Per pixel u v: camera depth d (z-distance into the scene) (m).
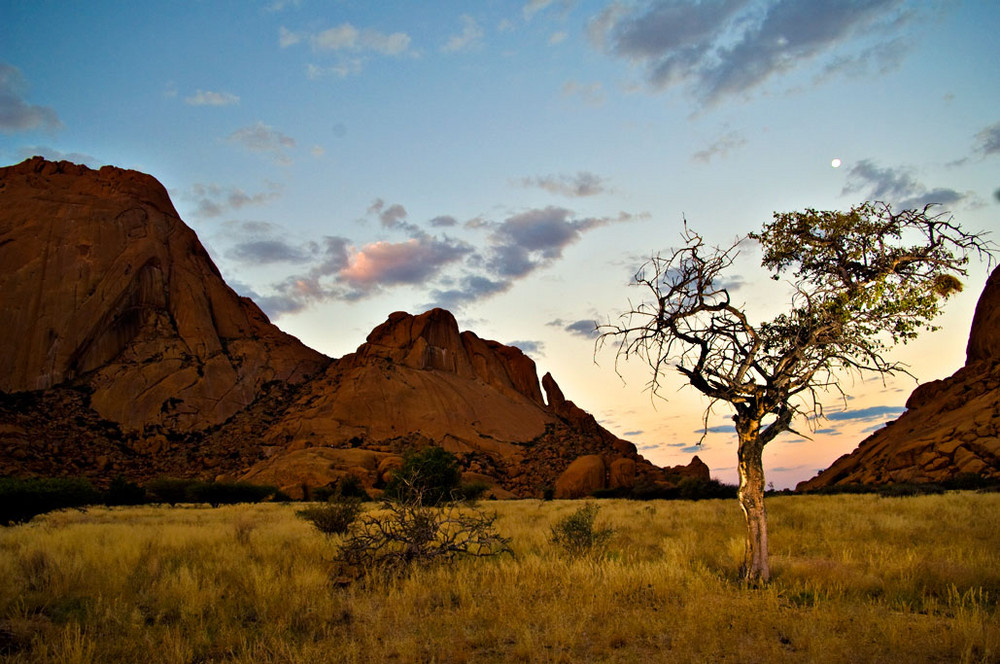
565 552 12.11
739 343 10.16
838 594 8.50
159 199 124.25
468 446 95.38
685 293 10.01
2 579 9.08
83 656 6.22
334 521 16.88
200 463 82.31
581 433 116.19
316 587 9.07
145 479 76.62
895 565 9.91
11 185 114.56
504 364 131.75
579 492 65.62
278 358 111.69
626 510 25.78
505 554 12.40
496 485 80.31
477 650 6.64
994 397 52.00
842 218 9.88
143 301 105.62
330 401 98.69
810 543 13.29
